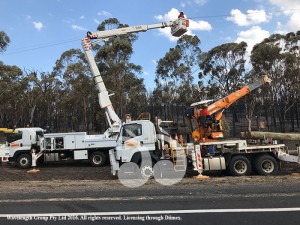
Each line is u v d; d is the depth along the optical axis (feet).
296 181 35.88
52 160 64.75
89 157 64.18
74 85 136.36
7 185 39.58
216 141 45.70
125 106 144.36
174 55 146.92
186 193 30.14
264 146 44.68
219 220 21.27
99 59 134.62
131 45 134.72
